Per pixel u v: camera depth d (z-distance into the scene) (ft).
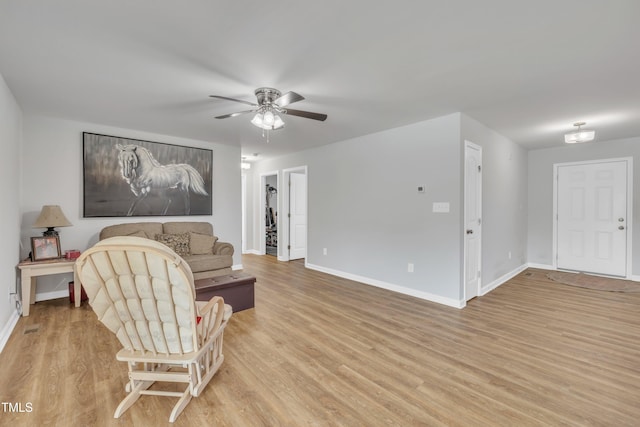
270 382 6.64
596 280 15.53
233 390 6.34
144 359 5.77
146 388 6.41
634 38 6.50
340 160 16.46
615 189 16.07
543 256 18.52
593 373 7.00
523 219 18.17
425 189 12.46
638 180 15.35
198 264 13.38
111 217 13.61
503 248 15.42
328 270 17.28
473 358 7.70
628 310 11.20
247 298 11.18
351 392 6.31
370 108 10.93
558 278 16.02
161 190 14.98
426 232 12.44
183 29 6.23
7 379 6.64
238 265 18.16
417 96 9.82
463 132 11.60
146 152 14.49
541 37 6.50
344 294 13.16
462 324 9.86
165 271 5.05
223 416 5.58
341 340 8.70
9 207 9.27
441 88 9.21
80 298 11.39
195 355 5.77
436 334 9.11
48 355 7.70
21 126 11.27
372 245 14.73
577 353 7.95
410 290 13.06
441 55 7.27
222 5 5.47
